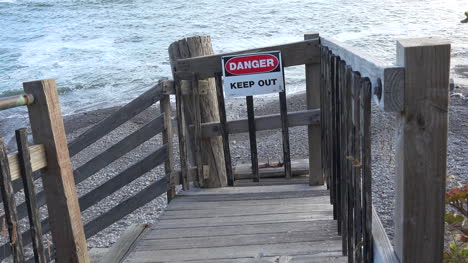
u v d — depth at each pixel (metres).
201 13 27.28
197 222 4.11
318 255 3.33
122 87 16.45
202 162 4.89
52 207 3.05
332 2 28.27
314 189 4.66
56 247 3.12
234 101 13.60
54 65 19.67
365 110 2.18
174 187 4.77
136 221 6.74
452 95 11.05
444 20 22.72
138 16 27.67
